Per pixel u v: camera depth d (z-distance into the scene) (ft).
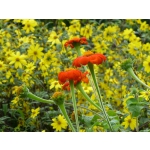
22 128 7.99
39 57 8.27
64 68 8.61
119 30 10.48
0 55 8.77
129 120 6.55
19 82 8.31
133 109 5.93
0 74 8.34
